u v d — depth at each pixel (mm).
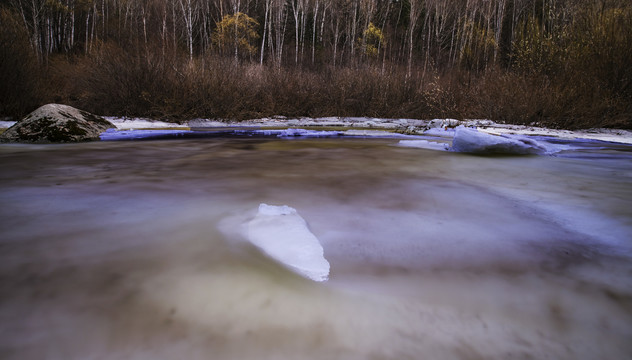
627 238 1658
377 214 1965
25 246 1430
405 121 10969
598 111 8203
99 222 1742
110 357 819
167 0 22219
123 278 1182
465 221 1876
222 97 9852
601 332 962
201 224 1722
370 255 1427
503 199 2346
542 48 10438
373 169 3379
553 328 976
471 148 4570
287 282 1184
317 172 3201
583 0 11062
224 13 27875
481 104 10109
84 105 8992
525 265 1360
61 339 876
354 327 960
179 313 997
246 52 23906
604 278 1262
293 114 11344
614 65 8570
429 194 2439
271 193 2398
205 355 833
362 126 9953
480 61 18359
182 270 1244
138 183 2672
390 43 27062
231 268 1267
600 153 4918
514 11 24156
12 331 900
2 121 7262
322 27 29188
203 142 5723
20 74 7801
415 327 968
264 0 31188
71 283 1143
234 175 3031
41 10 20609
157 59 9516
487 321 1004
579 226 1826
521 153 4551
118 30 18688
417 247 1515
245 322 965
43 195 2270
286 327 949
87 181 2729
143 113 9109
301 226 1670
